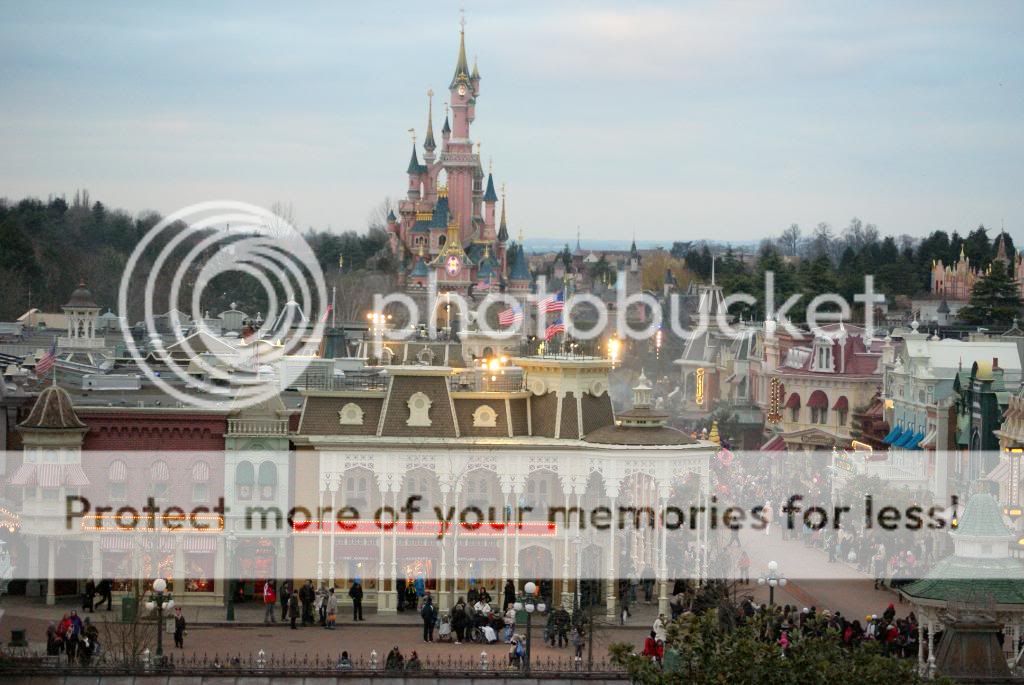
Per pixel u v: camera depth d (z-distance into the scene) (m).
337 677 102.69
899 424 191.00
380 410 132.50
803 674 87.12
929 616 108.44
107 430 129.50
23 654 105.69
